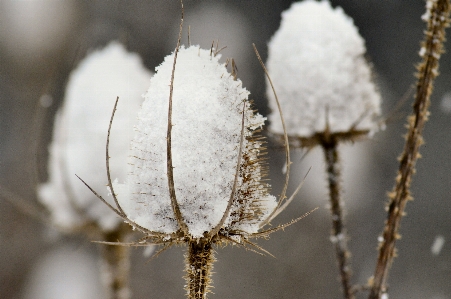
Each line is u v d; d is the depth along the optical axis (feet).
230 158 1.64
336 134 1.93
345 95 1.91
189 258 1.66
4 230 5.46
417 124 1.82
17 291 5.34
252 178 1.66
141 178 1.65
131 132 2.03
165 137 1.64
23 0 6.49
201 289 1.65
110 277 2.07
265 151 1.68
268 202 1.68
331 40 1.91
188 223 1.64
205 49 1.69
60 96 2.16
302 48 1.90
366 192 5.65
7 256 5.43
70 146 2.04
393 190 1.83
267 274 5.69
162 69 1.67
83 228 2.06
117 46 2.21
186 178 1.63
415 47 6.86
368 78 1.93
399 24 6.97
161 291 5.35
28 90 6.42
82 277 5.42
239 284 5.54
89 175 2.03
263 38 7.66
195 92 1.65
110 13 3.38
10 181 5.46
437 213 6.18
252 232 1.65
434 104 6.44
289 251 5.88
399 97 6.40
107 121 2.03
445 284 5.51
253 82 4.04
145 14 7.45
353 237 5.85
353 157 5.09
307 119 1.91
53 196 2.07
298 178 5.08
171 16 7.65
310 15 1.92
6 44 6.57
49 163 2.12
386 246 1.83
